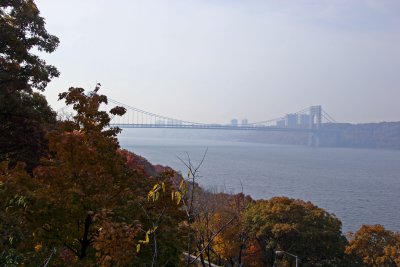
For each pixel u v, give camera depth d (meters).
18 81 17.69
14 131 18.09
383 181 140.25
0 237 8.04
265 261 36.72
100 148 11.02
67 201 9.52
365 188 119.00
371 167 191.25
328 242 36.47
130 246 8.57
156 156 143.38
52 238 9.73
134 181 11.77
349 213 79.06
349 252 35.72
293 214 38.62
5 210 9.09
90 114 11.09
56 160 11.09
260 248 37.38
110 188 10.57
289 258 35.81
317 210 40.88
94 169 10.69
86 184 10.28
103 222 8.77
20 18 18.06
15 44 17.28
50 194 9.92
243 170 137.88
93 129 11.26
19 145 18.25
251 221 36.09
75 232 10.05
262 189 98.00
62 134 10.67
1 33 16.91
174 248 9.99
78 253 10.23
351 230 64.62
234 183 99.62
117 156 11.29
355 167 187.12
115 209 9.97
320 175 146.50
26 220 9.41
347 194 104.19
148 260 9.80
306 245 35.91
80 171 10.43
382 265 34.19
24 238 8.61
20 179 10.27
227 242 19.59
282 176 132.00
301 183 118.69
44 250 9.02
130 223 9.52
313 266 36.25
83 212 9.70
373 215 78.00
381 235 35.84
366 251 35.25
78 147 10.49
